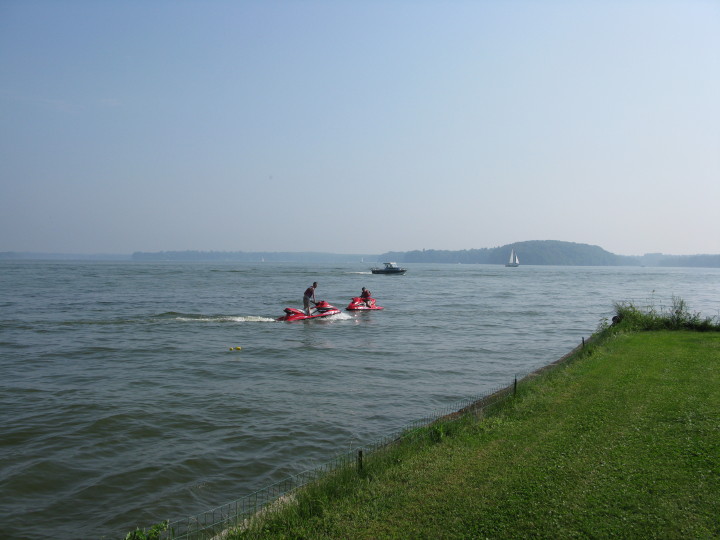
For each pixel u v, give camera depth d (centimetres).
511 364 1830
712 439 750
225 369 1716
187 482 847
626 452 721
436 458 752
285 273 11925
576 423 866
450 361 1873
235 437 1051
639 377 1176
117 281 7438
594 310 3969
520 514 571
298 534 564
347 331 2662
